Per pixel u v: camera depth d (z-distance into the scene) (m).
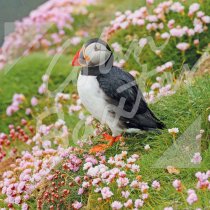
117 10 19.47
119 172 10.17
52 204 11.09
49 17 20.03
